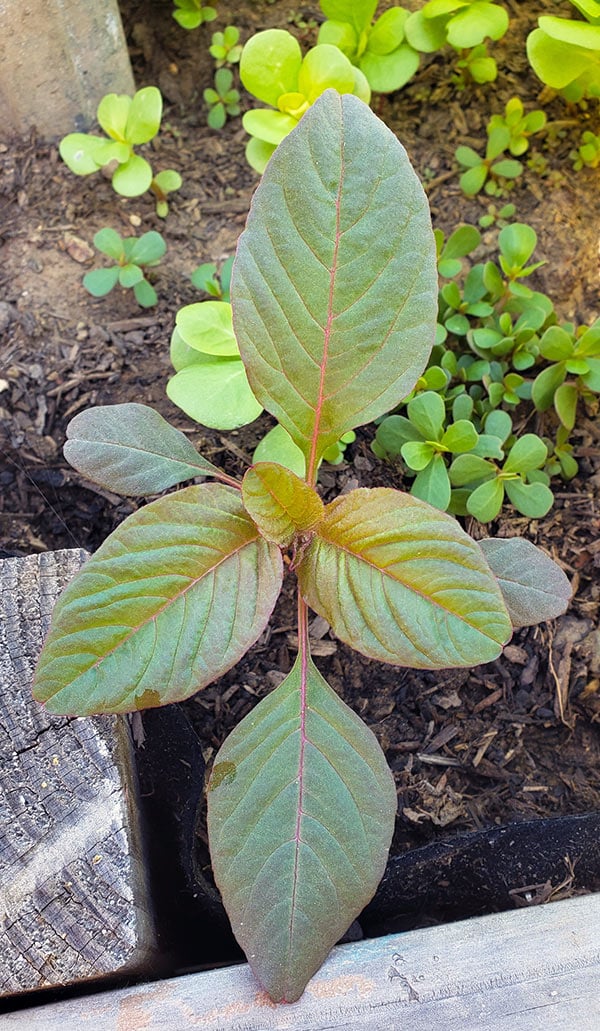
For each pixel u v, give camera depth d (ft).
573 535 0.72
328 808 0.51
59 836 0.49
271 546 0.51
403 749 0.67
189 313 0.65
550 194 0.81
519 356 0.72
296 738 0.53
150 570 0.48
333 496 0.71
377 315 0.50
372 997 0.45
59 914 0.47
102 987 0.53
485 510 0.66
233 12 0.89
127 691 0.46
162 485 0.55
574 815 0.61
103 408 0.55
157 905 0.57
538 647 0.69
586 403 0.75
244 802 0.51
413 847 0.64
